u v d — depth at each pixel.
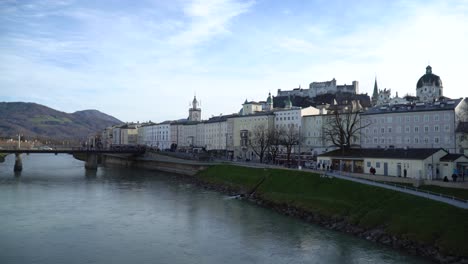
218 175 122.88
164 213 74.31
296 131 165.12
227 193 100.69
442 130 125.38
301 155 144.38
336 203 69.44
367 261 46.94
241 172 115.31
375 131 142.12
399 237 53.09
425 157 81.75
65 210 76.25
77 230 61.41
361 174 86.06
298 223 66.62
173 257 49.22
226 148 192.62
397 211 59.31
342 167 101.25
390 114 137.88
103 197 92.06
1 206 79.62
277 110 187.12
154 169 177.25
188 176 142.50
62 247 52.78
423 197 60.38
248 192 96.38
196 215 72.69
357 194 71.06
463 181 74.00
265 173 104.38
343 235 58.88
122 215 72.31
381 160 90.81
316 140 168.50
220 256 49.62
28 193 96.75
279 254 50.22
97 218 69.75
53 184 114.94
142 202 85.81
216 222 67.19
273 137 147.88
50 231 60.62
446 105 127.38
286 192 86.44
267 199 84.38
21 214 72.25
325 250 51.50
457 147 121.81
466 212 51.59
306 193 81.44
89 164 168.75
